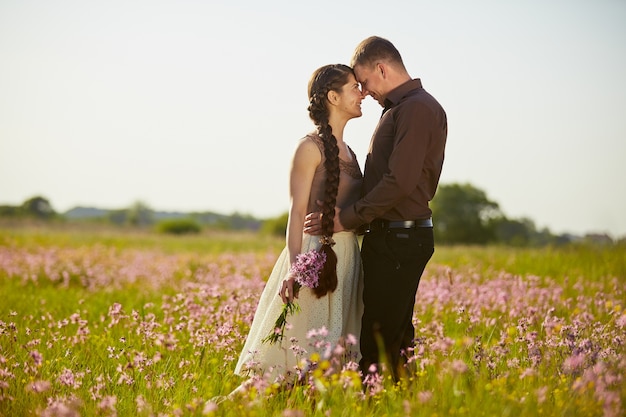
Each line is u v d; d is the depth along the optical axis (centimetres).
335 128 561
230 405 476
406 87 551
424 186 545
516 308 779
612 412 409
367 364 545
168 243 3077
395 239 539
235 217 9375
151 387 514
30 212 9906
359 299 573
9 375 509
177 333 718
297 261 527
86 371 559
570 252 1595
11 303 984
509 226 7881
